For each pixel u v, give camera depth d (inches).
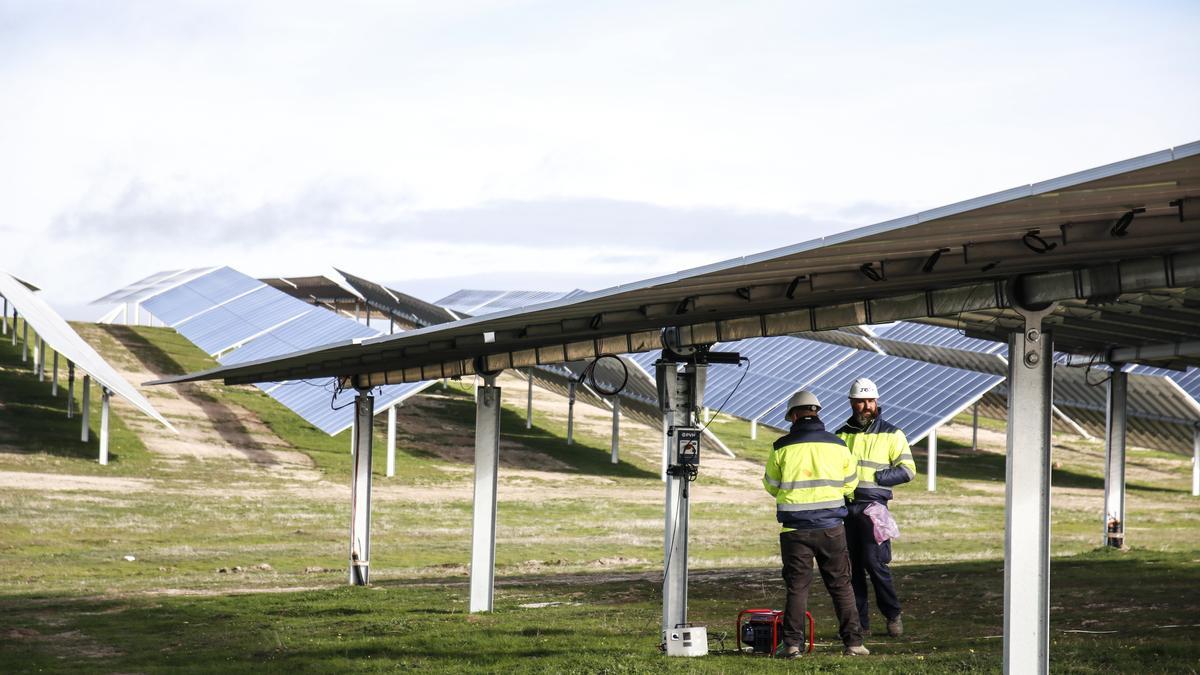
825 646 376.8
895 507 1494.8
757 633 362.3
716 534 1224.2
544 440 2177.7
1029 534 263.1
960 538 1159.0
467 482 1784.0
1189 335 633.0
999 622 433.7
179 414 2081.7
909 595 543.5
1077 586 533.3
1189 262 241.8
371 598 607.5
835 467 346.6
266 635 474.6
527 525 1286.9
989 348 1504.7
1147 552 719.7
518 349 490.6
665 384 387.5
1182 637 367.6
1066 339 686.5
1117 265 253.1
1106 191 189.6
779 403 1642.5
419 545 1111.0
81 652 454.3
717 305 317.7
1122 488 761.0
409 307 2787.9
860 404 389.4
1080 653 333.4
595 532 1238.3
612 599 569.6
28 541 1046.4
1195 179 181.3
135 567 910.4
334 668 383.2
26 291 2224.4
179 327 2324.1
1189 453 1712.6
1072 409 1748.3
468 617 503.8
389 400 1736.0
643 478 1895.9
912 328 1712.6
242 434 1990.7
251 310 2314.2
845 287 279.0
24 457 1612.9
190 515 1277.1
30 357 2391.7
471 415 2357.3
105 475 1567.4
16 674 401.4
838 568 347.3
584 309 331.9
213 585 746.2
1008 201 194.5
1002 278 273.9
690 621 471.5
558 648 398.0
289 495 1528.1
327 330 1975.9
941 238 228.4
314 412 1700.3
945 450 2225.6
